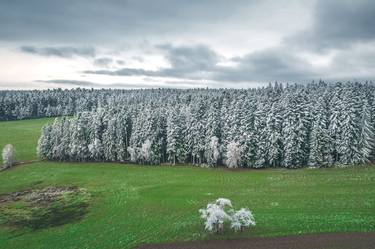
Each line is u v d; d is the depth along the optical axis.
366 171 74.69
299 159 83.94
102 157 103.00
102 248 44.78
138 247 43.88
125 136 100.81
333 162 83.25
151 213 56.53
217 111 95.56
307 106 86.75
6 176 89.31
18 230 54.38
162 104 119.62
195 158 96.00
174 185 72.50
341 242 40.00
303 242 40.72
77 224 54.75
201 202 60.28
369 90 111.75
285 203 56.72
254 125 88.19
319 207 53.56
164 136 98.25
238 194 63.94
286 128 84.38
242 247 40.69
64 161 102.94
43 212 61.91
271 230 45.09
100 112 105.94
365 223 45.44
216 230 45.50
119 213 57.91
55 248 46.31
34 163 100.75
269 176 76.56
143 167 92.50
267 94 112.44
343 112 82.69
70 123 105.56
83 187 75.62
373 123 88.75
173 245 43.31
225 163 89.62
